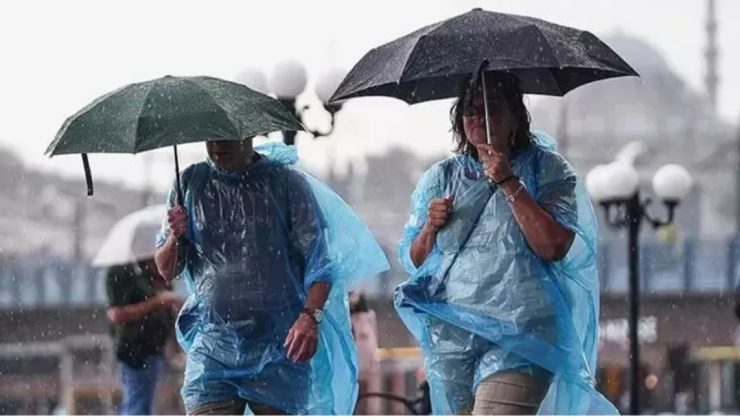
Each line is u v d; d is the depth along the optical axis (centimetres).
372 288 5081
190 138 1266
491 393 1234
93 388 5209
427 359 1285
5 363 5856
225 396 1315
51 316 6134
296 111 2045
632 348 2603
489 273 1250
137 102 1292
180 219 1315
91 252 8938
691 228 9794
